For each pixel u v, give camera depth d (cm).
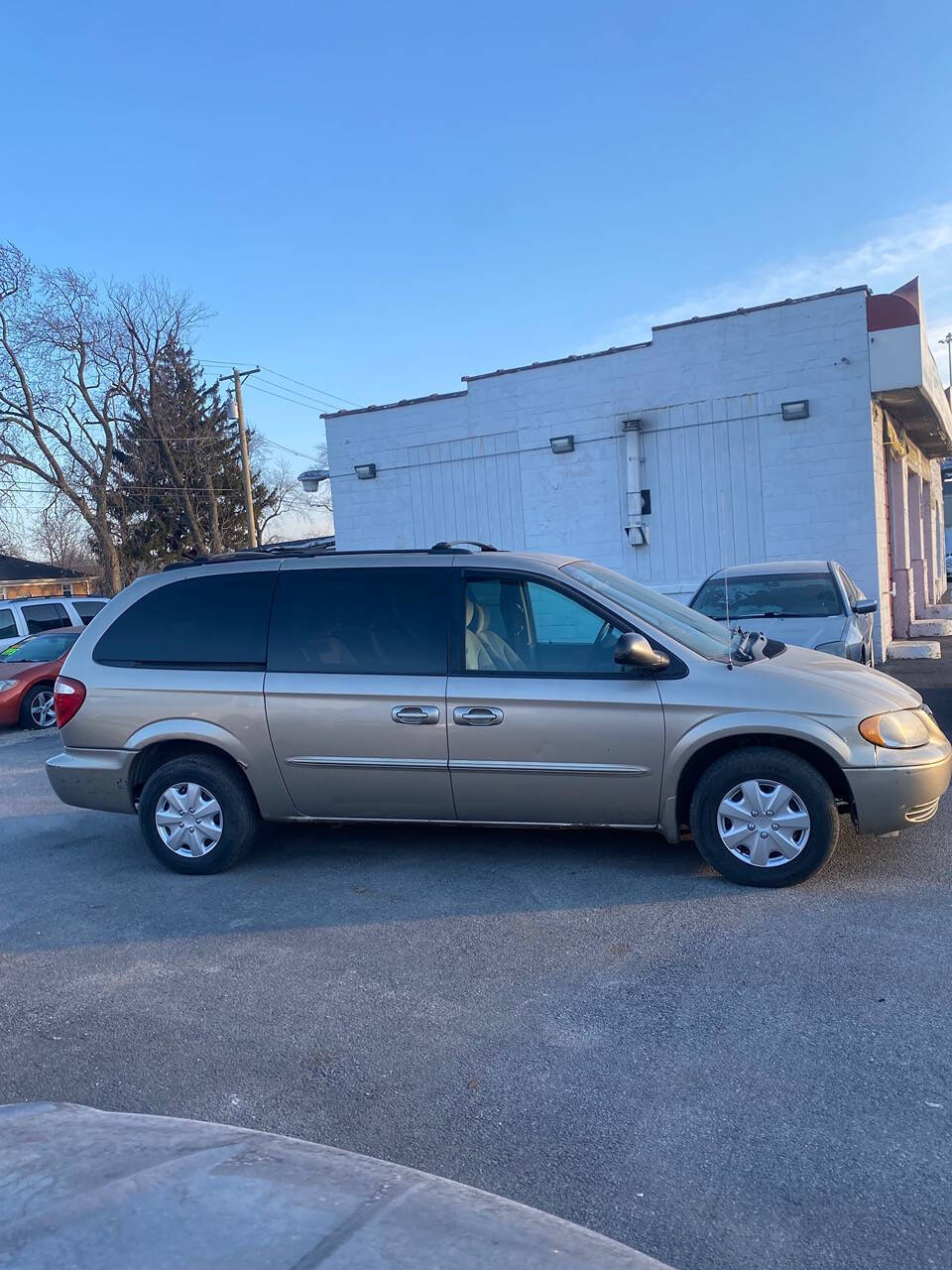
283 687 568
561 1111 321
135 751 595
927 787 498
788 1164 286
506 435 1609
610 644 536
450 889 540
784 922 464
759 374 1414
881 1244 252
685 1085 332
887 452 1583
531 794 538
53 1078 363
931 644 1443
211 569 607
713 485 1457
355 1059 364
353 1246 146
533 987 413
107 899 567
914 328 1323
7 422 3756
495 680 539
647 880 534
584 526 1561
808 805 499
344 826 679
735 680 513
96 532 4091
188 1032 394
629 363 1500
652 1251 252
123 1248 146
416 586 569
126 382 4159
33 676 1375
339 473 1753
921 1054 341
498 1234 154
